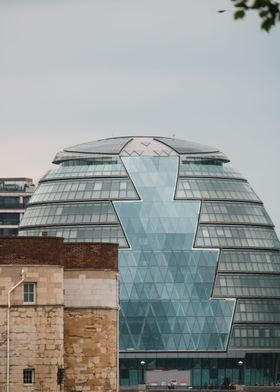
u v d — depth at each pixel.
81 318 98.50
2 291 92.38
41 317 92.94
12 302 92.38
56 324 93.44
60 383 93.50
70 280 98.56
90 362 98.31
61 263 94.31
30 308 92.75
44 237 93.62
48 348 93.06
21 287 92.75
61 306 93.94
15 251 92.94
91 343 98.50
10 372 92.12
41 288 93.12
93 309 98.69
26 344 92.50
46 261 93.44
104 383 98.75
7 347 92.06
